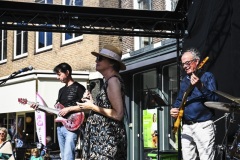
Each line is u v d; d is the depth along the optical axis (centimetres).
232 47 668
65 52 1461
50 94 1329
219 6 711
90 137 436
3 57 1817
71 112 637
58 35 1494
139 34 870
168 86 1145
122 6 1330
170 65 1138
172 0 1121
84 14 830
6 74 1770
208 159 521
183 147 538
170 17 862
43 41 1580
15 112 1489
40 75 1330
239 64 657
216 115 670
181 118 539
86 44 1367
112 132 429
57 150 1279
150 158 1055
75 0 1442
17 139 1231
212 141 525
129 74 1291
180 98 548
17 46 1730
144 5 1240
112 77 435
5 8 804
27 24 838
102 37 1320
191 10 786
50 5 815
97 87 1288
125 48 1304
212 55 718
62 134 647
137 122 1262
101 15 838
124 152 438
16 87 1434
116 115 425
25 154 1073
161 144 1149
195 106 524
